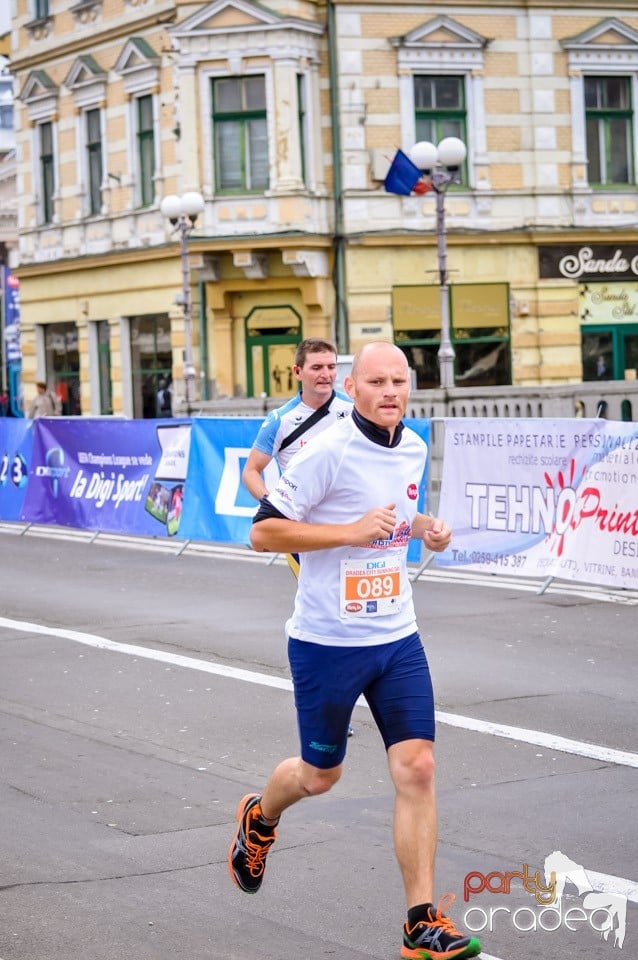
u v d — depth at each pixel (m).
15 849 6.50
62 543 19.33
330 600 5.32
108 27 34.47
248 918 5.60
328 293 31.41
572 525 13.65
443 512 14.90
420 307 31.64
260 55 30.75
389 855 6.35
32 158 37.50
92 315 35.81
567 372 32.53
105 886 5.99
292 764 5.48
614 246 32.81
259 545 5.29
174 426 17.52
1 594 14.79
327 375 8.63
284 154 30.73
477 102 31.94
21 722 9.11
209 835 6.68
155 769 7.90
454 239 31.66
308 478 5.25
